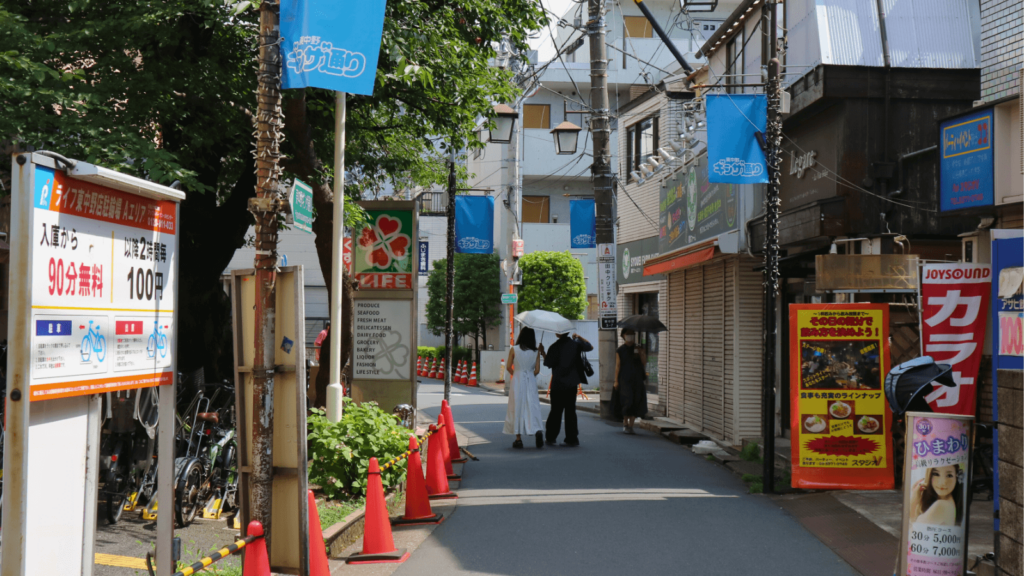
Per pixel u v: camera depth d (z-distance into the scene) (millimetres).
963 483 5328
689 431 16438
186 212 11773
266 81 5484
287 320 5484
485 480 11203
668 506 9375
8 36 7852
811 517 8688
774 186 10250
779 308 14633
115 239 4082
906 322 10594
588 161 38688
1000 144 8203
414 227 12414
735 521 8586
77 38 8602
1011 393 5129
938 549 5305
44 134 7555
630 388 17062
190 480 7691
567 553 7309
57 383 3635
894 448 10375
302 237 34375
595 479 11234
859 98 11281
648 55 37531
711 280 16484
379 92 11867
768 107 10312
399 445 9211
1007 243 5328
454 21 12281
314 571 5652
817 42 11977
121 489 7734
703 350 16797
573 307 33969
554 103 38875
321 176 11461
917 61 11852
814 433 9836
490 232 22266
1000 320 5273
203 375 12109
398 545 7617
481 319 37594
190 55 9961
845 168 11250
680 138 17281
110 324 4043
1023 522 4961
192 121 10180
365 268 12422
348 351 12492
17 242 3449
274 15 5539
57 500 3742
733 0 37344
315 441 8820
